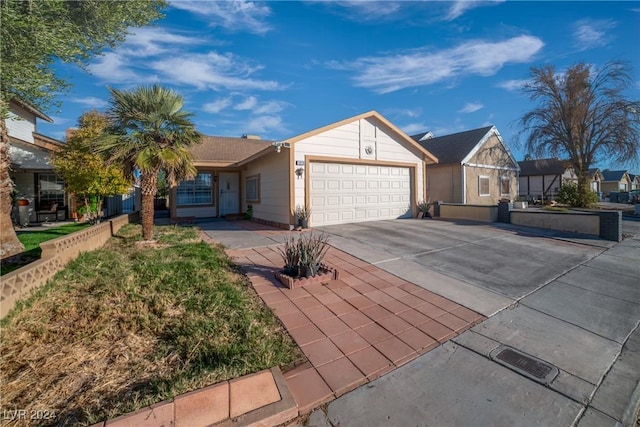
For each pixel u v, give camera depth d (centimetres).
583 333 335
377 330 331
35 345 277
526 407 221
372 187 1135
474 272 536
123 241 722
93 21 619
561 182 2612
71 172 923
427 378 253
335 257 611
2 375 238
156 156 661
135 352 272
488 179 1817
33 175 1234
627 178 4334
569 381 252
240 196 1500
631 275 532
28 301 345
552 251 696
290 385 240
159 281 418
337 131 1025
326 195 1018
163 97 664
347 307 386
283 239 774
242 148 1631
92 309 340
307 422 206
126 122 659
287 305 385
